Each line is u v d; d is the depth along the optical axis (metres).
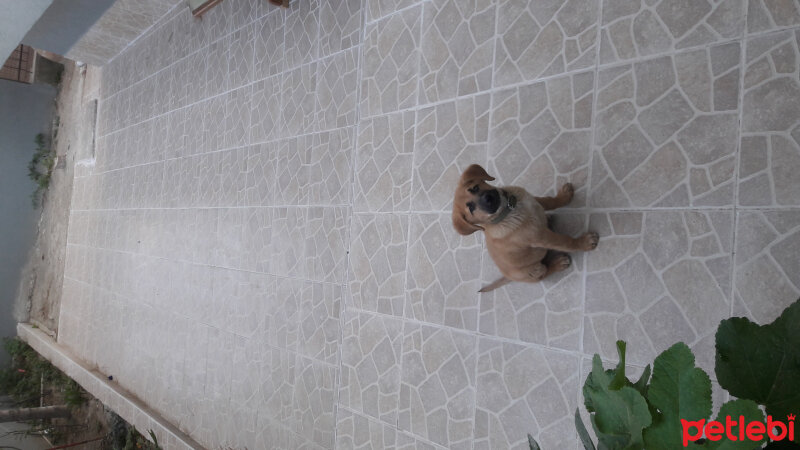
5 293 11.15
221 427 5.31
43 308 10.59
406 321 3.51
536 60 2.94
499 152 3.07
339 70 4.29
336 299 4.10
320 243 4.32
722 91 2.27
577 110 2.73
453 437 3.12
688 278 2.29
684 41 2.39
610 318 2.51
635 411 1.16
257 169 5.18
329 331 4.13
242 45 5.62
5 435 9.44
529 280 2.68
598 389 1.29
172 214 6.63
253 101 5.35
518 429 2.81
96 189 9.02
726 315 2.18
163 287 6.66
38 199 11.47
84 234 9.23
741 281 2.16
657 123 2.44
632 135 2.52
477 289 3.11
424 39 3.58
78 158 9.93
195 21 6.58
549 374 2.71
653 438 1.13
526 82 2.97
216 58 6.07
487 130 3.15
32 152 11.45
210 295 5.71
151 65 7.63
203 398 5.65
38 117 11.52
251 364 4.98
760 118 2.16
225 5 5.99
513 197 2.35
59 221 10.39
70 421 9.06
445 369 3.22
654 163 2.44
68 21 7.59
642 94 2.50
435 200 3.41
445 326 3.26
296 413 4.37
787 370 1.10
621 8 2.61
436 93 3.47
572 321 2.65
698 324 2.25
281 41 5.02
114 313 7.85
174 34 7.06
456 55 3.37
